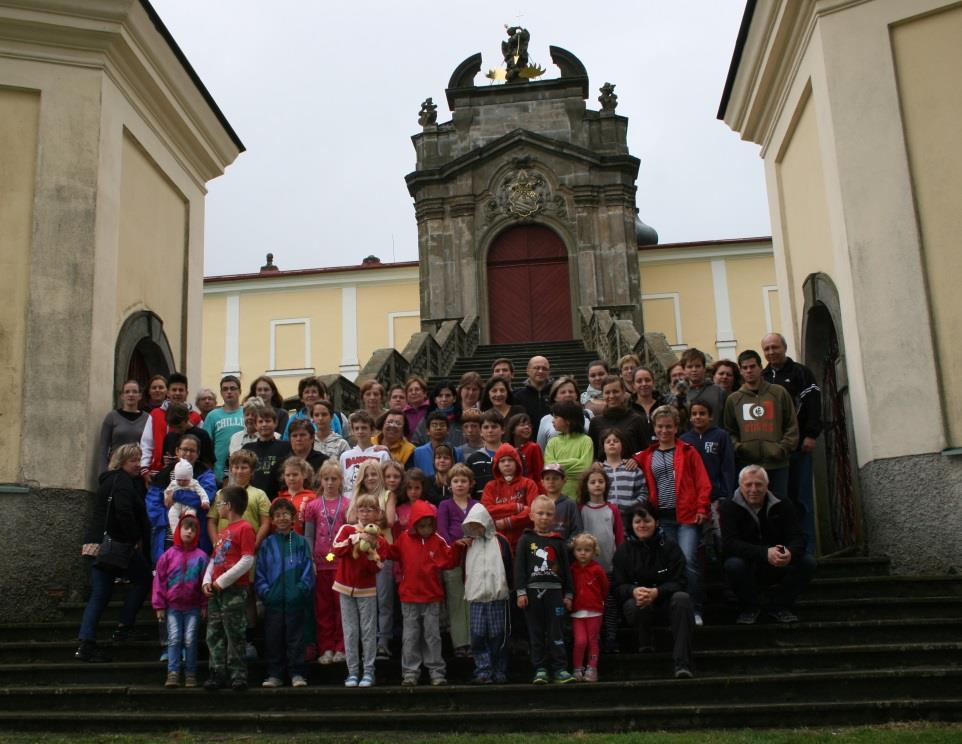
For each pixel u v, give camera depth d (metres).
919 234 9.11
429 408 10.01
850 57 9.70
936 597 7.86
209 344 32.28
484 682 7.09
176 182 12.59
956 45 9.28
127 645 7.95
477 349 23.97
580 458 8.38
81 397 9.69
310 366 31.78
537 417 9.60
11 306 9.72
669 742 5.91
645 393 9.37
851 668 7.03
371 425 8.55
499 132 27.52
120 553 7.95
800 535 7.60
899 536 8.72
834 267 10.05
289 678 7.44
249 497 7.70
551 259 26.78
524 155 26.97
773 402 8.65
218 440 9.55
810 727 6.35
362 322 31.89
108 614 8.77
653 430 9.05
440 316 26.41
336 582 7.34
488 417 8.38
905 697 6.63
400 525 7.75
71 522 9.38
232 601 7.21
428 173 27.05
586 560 7.29
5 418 9.45
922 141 9.28
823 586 8.16
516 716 6.55
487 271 26.84
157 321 11.67
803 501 8.85
